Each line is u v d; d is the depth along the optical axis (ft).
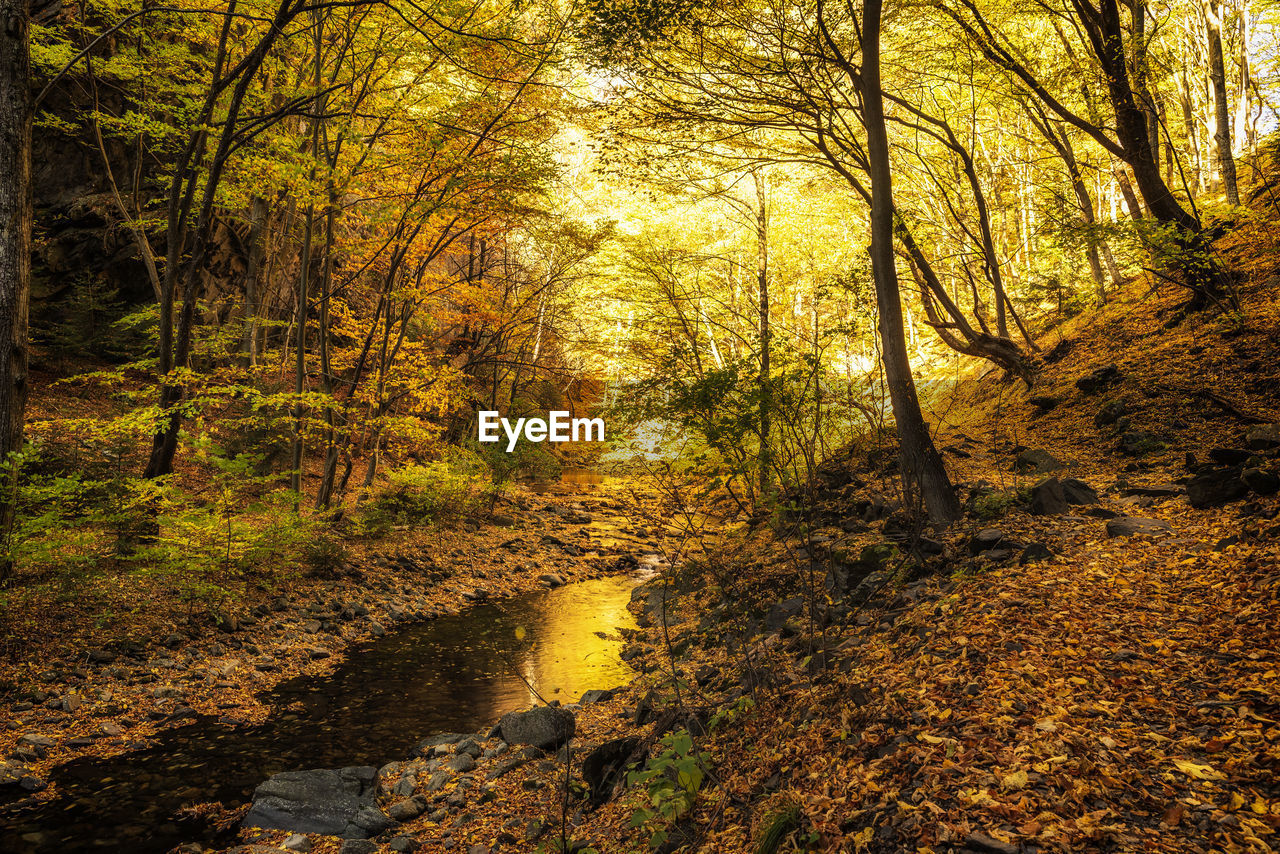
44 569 31.81
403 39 45.98
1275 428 27.40
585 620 40.63
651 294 64.28
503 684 29.68
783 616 25.96
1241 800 9.89
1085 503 28.35
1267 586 16.19
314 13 44.98
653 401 25.64
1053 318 71.87
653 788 15.43
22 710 24.12
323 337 52.85
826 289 33.06
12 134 29.76
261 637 33.94
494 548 59.41
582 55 38.40
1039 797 10.84
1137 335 49.62
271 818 18.01
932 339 111.04
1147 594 17.93
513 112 53.31
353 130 49.11
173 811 18.76
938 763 12.29
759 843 11.86
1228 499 23.67
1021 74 46.37
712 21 38.40
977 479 36.22
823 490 37.40
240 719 25.39
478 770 20.76
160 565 34.53
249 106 47.96
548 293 82.53
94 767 21.22
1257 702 12.11
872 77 31.14
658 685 25.32
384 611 40.52
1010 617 18.03
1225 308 41.96
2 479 28.84
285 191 46.68
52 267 60.23
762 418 22.50
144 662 29.07
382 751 23.09
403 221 51.34
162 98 58.44
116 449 39.99
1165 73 48.88
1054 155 61.31
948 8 45.47
